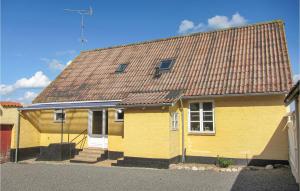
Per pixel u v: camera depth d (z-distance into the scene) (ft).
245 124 49.47
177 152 53.06
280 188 34.50
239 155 49.55
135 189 35.96
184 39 69.97
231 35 64.54
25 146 65.41
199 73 56.95
